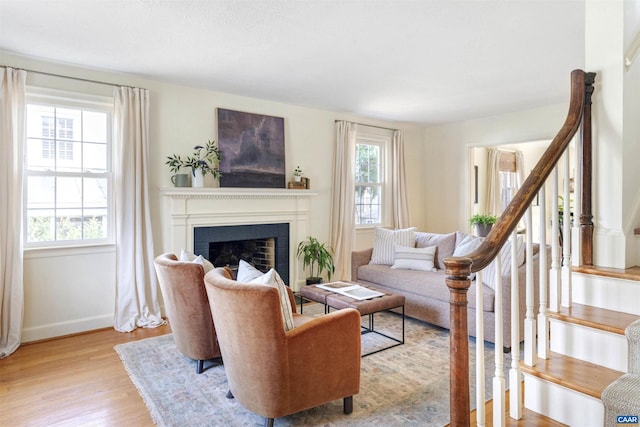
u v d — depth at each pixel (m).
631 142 1.86
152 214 3.99
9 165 3.15
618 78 1.80
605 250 1.85
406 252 4.30
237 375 2.02
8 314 3.15
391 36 2.91
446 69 3.65
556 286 1.76
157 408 2.25
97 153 3.76
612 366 1.58
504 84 4.13
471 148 6.07
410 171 6.49
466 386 1.25
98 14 2.58
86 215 3.71
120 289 3.69
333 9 2.51
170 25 2.74
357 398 2.35
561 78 3.92
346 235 5.42
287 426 2.06
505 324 2.97
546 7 2.47
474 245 3.76
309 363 1.99
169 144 4.09
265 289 1.84
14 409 2.25
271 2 2.43
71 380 2.62
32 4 2.44
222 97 4.44
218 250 4.84
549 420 1.57
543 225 1.69
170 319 2.82
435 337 3.42
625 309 1.72
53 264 3.46
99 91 3.67
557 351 1.75
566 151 1.81
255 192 4.49
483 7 2.48
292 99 4.74
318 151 5.30
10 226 3.16
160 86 4.02
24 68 3.31
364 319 3.95
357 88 4.27
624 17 1.79
